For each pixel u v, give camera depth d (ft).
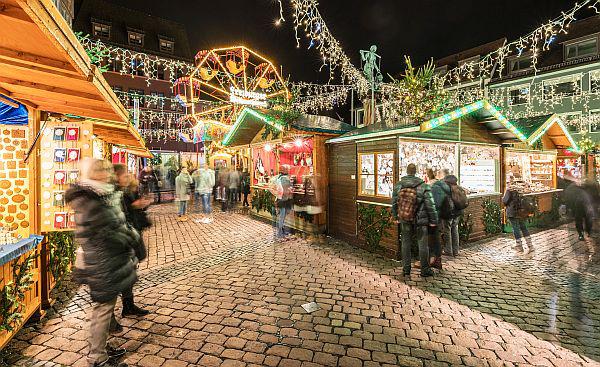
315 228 27.04
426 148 23.22
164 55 104.58
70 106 12.80
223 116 61.72
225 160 70.18
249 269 18.33
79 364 9.62
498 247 22.97
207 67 56.75
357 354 10.23
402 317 12.66
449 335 11.39
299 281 16.43
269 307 13.44
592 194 15.35
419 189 16.90
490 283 16.16
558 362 9.89
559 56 79.92
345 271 17.98
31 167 12.03
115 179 11.51
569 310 13.29
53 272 13.73
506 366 9.70
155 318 12.46
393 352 10.36
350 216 24.89
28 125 12.23
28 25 5.97
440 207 19.61
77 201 8.59
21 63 8.28
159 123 98.53
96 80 9.70
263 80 57.31
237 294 14.78
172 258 20.67
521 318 12.63
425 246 16.96
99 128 21.13
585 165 40.81
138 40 104.17
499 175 27.30
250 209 42.88
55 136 12.52
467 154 27.45
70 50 7.22
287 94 51.29
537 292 15.07
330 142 26.05
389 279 16.74
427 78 22.79
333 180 26.91
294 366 9.60
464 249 22.52
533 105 81.35
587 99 72.64
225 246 23.67
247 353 10.20
